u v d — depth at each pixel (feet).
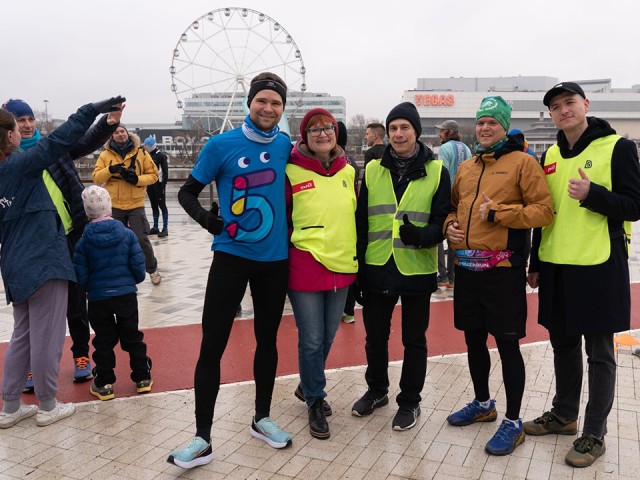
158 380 13.32
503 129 9.61
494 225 9.49
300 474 9.01
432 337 16.20
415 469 9.08
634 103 295.69
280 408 11.58
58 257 10.61
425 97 305.94
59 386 12.97
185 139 142.00
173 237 37.50
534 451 9.60
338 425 10.76
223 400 12.01
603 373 9.20
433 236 10.02
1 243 10.59
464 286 9.93
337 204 10.17
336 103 213.87
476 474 8.89
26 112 11.80
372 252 10.59
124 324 12.25
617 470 8.91
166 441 10.21
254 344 15.75
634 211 8.55
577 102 9.05
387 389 11.47
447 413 11.17
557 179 9.49
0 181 10.19
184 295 21.77
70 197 11.91
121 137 21.98
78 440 10.28
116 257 12.03
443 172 10.43
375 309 10.80
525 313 9.68
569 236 9.19
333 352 14.98
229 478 8.94
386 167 10.49
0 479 8.98
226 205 9.61
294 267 10.11
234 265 9.55
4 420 10.84
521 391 9.70
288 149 10.25
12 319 18.47
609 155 8.88
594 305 8.93
